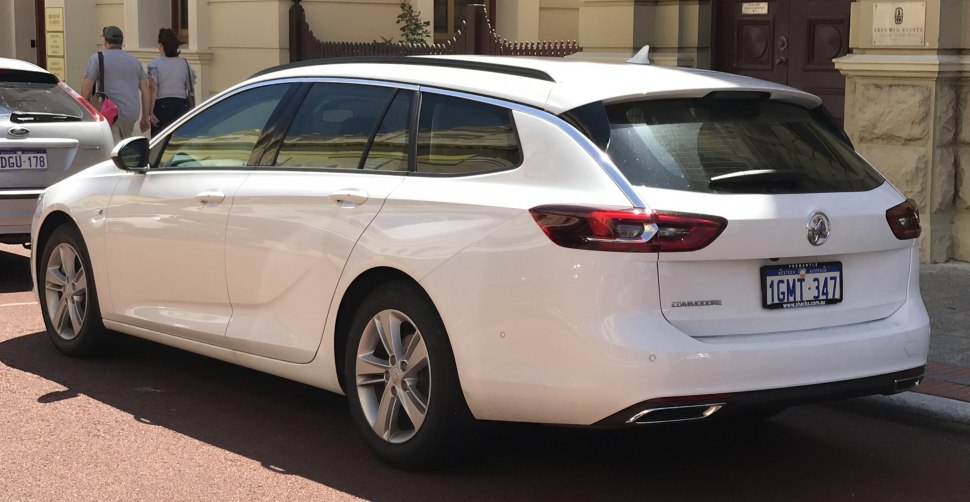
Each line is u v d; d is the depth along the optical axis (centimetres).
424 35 1559
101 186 660
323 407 600
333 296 520
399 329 496
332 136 547
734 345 441
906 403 587
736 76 521
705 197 446
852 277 478
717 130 478
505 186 468
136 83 1320
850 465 527
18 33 2039
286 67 596
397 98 528
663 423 439
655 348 429
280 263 545
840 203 471
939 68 906
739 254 444
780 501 482
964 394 595
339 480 493
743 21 1090
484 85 500
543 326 443
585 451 540
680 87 479
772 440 562
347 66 562
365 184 517
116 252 642
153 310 625
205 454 524
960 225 948
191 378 652
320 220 528
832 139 508
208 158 604
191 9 1603
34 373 656
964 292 843
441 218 480
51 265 697
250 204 562
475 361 461
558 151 459
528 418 456
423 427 486
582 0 1144
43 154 898
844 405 611
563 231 439
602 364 431
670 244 433
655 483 500
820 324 469
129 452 525
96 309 669
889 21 937
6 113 892
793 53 1055
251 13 1537
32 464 507
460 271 465
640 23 1103
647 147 457
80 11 1884
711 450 546
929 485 503
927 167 930
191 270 595
